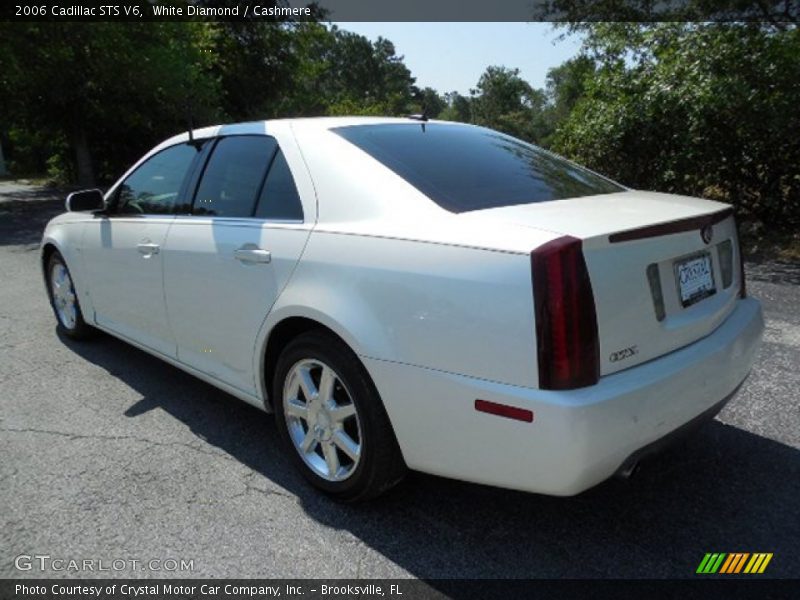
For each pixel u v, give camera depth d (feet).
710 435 10.43
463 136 10.61
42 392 12.78
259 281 9.19
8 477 9.63
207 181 10.84
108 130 66.54
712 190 27.20
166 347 11.81
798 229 25.27
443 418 7.23
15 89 53.01
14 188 69.21
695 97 24.71
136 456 10.25
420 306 7.26
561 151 31.35
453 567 7.60
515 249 6.67
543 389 6.48
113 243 12.55
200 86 57.36
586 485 6.77
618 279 6.78
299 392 9.23
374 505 8.87
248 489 9.29
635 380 6.79
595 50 33.12
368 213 8.23
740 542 7.90
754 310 9.04
